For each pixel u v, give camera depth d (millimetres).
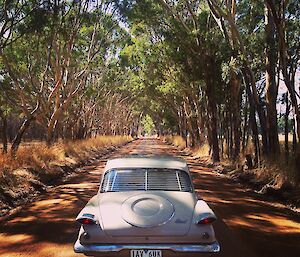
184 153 38250
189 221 5234
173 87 34031
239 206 10383
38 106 19922
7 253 6195
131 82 50750
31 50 20812
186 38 23359
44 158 18203
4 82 21672
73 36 22219
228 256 5980
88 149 32469
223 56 20281
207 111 29125
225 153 28328
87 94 30891
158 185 6062
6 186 11453
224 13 16750
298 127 12719
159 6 24141
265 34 16312
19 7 16422
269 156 16188
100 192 6078
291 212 9625
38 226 8023
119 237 5086
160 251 5055
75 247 5133
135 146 54375
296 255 6082
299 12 14469
